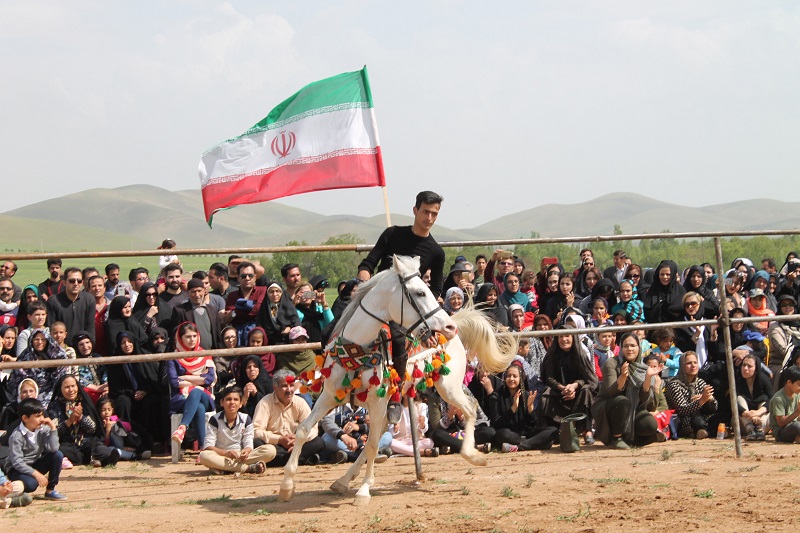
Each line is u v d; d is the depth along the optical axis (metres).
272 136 11.96
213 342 13.44
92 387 12.71
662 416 13.26
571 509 8.22
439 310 8.52
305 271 19.56
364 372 8.80
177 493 10.03
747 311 15.78
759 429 13.38
